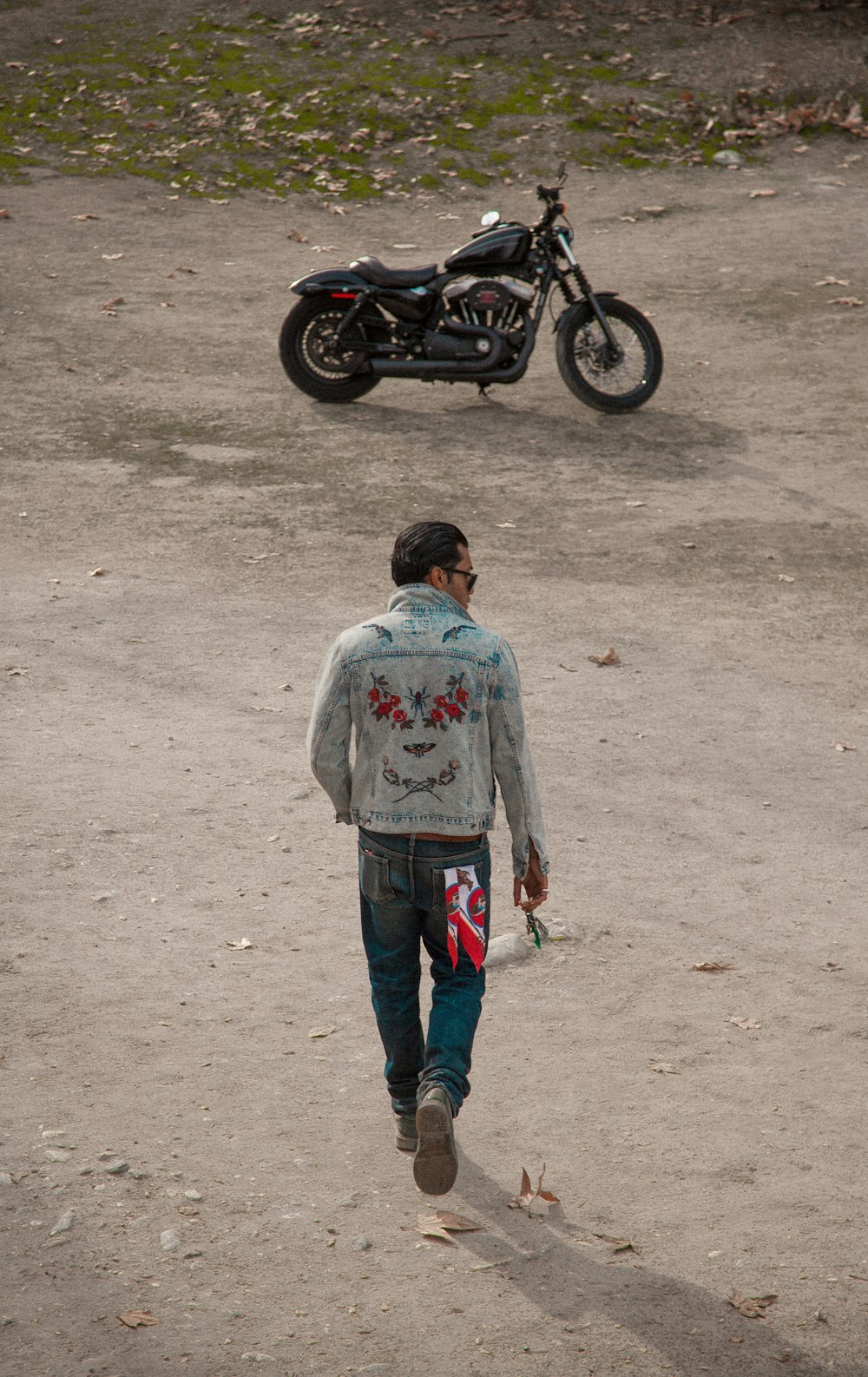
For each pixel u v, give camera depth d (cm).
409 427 3102
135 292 3891
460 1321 779
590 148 5181
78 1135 934
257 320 3741
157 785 1527
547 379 3481
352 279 3094
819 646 2067
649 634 2089
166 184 4744
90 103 5253
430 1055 848
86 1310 770
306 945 1218
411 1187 905
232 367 3422
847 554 2464
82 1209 856
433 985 1206
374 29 6028
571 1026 1114
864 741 1753
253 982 1153
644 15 6278
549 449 2975
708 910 1329
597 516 2611
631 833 1487
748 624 2142
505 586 2261
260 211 4603
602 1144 959
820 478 2831
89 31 5884
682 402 3272
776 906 1342
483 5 6325
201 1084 1005
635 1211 888
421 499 2664
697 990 1180
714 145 5253
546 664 1956
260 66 5634
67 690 1784
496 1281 816
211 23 6016
